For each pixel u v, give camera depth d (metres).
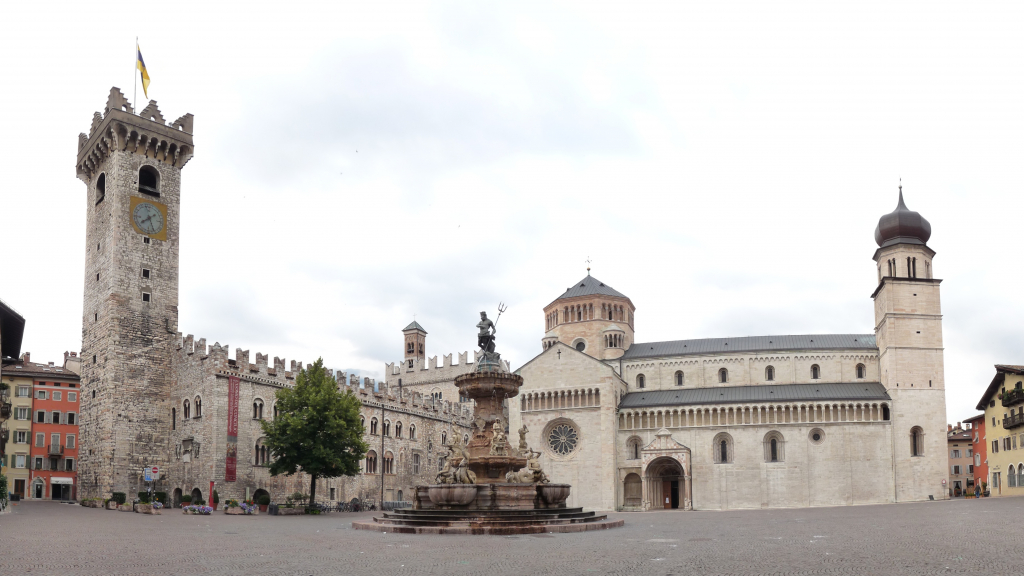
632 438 121.00
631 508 118.44
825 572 25.47
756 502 113.31
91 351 100.25
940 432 111.50
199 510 77.94
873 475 111.19
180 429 97.06
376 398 117.50
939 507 76.75
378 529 47.44
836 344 125.69
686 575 25.08
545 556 31.22
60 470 128.75
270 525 56.66
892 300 115.62
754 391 121.50
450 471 53.59
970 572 24.77
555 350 124.88
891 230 119.50
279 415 86.94
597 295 137.00
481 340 57.28
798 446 113.69
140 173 104.56
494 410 56.50
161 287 101.50
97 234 102.62
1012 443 102.56
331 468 85.06
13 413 126.25
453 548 34.88
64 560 29.86
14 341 92.38
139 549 34.72
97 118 103.75
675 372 129.25
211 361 93.69
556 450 122.44
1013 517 53.38
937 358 114.00
